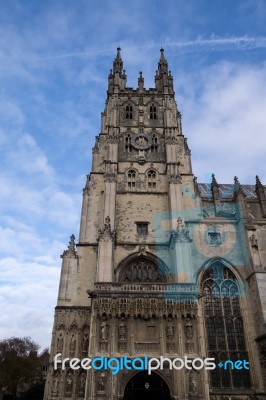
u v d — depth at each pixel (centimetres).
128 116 6725
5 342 9512
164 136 6378
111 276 4453
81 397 3894
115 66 7450
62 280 4691
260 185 6166
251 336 4375
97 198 5553
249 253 4712
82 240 5103
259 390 4056
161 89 7269
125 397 3891
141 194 5603
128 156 6056
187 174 5856
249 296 4641
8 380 8294
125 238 5184
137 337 3888
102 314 3941
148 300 4038
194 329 3941
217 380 4169
